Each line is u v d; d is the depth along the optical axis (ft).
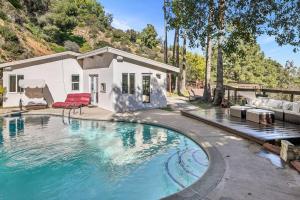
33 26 125.80
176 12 31.12
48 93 62.49
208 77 69.82
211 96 73.20
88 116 47.52
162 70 59.93
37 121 46.44
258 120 35.01
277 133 28.43
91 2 210.59
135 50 184.03
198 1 28.84
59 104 57.31
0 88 55.42
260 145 25.85
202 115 43.06
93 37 173.78
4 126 42.47
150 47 215.72
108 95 55.42
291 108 36.24
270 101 41.16
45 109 57.72
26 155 28.07
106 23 215.72
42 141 33.65
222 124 34.42
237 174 17.88
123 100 54.49
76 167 24.57
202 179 16.96
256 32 28.27
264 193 15.03
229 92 60.95
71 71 65.72
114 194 19.26
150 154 28.09
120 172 23.32
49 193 19.70
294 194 14.93
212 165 19.74
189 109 55.21
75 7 178.29
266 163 20.25
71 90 65.98
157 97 59.52
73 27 162.09
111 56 53.21
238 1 27.55
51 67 62.64
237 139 28.63
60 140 34.12
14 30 97.96
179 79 98.78
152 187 20.21
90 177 22.33
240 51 31.65
